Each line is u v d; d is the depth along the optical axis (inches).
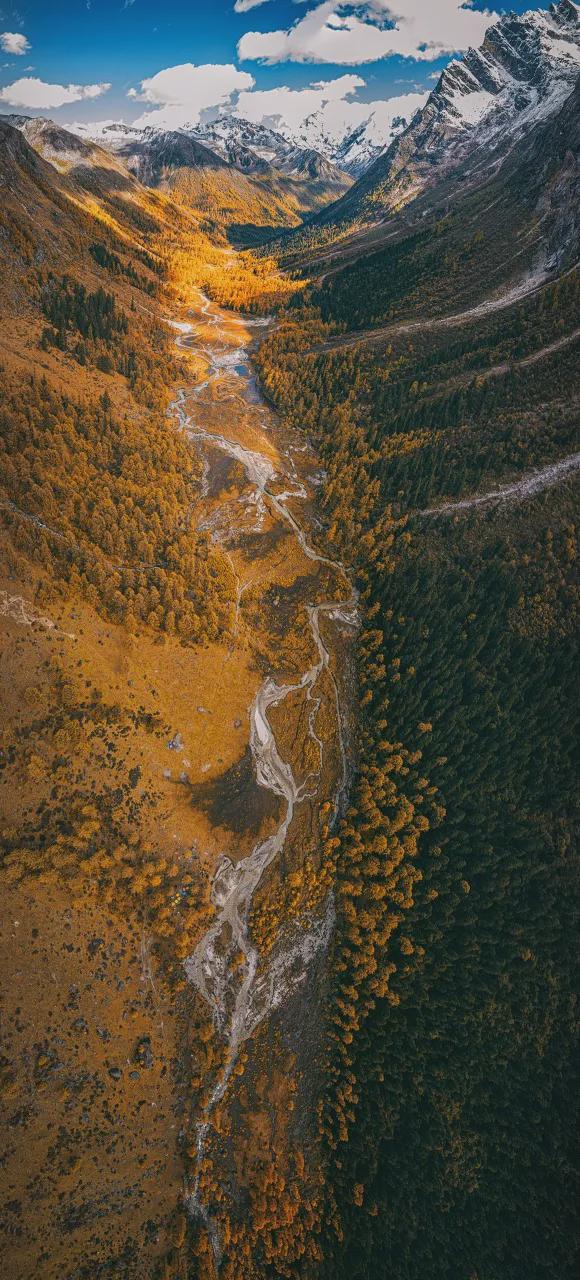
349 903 3850.9
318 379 6840.6
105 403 5339.6
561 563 4456.2
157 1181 3117.6
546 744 4101.9
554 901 3882.9
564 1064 3710.6
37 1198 2837.1
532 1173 3543.3
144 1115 3171.8
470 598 4589.1
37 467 4143.7
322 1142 3518.7
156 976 3427.7
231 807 4040.4
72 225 7647.6
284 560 5300.2
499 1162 3555.6
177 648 4350.4
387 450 5748.0
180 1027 3405.5
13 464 4109.3
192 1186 3191.4
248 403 6909.5
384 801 4128.9
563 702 4141.2
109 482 4655.5
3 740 3467.0
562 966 3846.0
